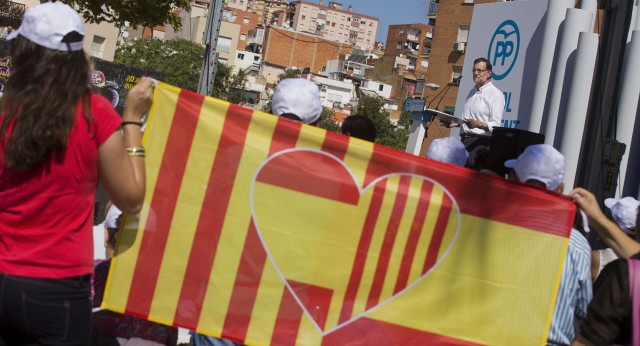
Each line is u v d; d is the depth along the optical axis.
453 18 49.25
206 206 3.77
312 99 4.27
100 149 2.99
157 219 3.74
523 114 10.20
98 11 20.22
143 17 20.62
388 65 112.62
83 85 2.99
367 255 3.86
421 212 3.88
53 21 2.95
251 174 3.79
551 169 4.06
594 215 3.88
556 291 3.91
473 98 8.98
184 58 69.88
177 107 3.74
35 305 2.89
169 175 3.75
